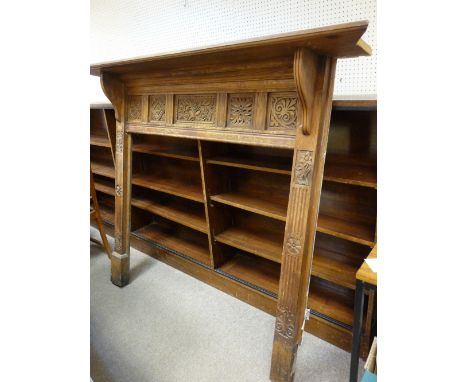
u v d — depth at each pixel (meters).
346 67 1.85
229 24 2.34
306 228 1.30
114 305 2.02
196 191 2.28
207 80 1.57
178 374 1.48
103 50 3.47
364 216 1.69
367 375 1.10
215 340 1.71
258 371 1.51
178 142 2.54
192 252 2.44
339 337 1.66
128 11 3.08
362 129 1.62
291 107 1.30
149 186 2.43
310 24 1.96
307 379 1.47
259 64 1.32
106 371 1.49
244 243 2.00
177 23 2.69
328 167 1.58
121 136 2.13
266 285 2.00
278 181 1.97
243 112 1.47
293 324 1.37
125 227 2.22
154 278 2.35
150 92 1.92
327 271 1.66
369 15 1.75
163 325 1.83
